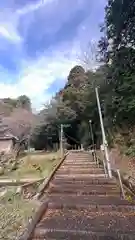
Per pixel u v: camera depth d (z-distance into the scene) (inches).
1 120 1521.9
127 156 446.3
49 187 295.3
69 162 587.2
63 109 1672.0
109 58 581.9
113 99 530.0
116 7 460.1
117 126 588.7
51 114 1750.7
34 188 304.5
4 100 1952.5
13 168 554.3
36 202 235.5
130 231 151.7
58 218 182.5
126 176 306.0
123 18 458.9
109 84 605.3
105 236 145.3
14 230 170.6
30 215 196.1
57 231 153.9
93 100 1181.1
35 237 147.7
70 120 1680.6
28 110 1830.7
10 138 1382.9
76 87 1713.8
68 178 357.7
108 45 581.9
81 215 189.5
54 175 387.5
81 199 235.9
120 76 495.5
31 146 1796.3
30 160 628.4
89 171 423.5
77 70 1738.4
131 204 211.6
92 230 153.9
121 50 492.1
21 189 295.6
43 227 161.8
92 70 1123.9
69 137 1760.6
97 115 1220.5
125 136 534.9
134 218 177.9
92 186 296.4
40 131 1747.0
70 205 213.2
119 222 169.9
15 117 1576.0
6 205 231.1
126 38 488.4
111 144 620.7
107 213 193.6
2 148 1362.0
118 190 267.4
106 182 313.7
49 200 232.5
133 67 458.0
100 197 243.3
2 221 184.9
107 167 372.8
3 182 345.1
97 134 1216.8
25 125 1585.9
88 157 726.5
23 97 2057.1
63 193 267.0
